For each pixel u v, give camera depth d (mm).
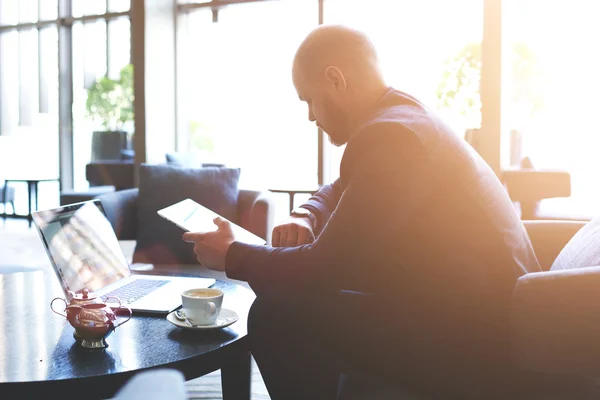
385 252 1306
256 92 5461
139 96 5594
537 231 1766
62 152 6449
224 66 5625
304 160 5266
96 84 6254
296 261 1333
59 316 1521
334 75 1446
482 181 1338
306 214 1714
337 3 5074
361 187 1272
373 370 1310
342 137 1537
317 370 1375
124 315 1530
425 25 4727
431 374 1255
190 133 5871
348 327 1324
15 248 5332
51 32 6508
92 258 1766
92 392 1125
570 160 4359
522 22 4312
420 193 1263
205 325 1400
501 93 4148
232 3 5492
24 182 6777
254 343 1408
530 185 3574
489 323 1240
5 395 1090
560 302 1073
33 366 1172
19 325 1444
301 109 5254
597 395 1141
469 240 1265
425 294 1276
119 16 5996
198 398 2102
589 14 4293
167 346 1308
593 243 1336
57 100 6449
